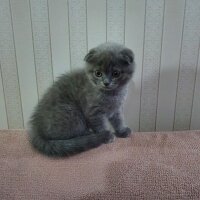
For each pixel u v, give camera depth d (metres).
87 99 0.37
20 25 0.41
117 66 0.34
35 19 0.41
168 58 0.43
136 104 0.47
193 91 0.46
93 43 0.43
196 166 0.33
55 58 0.44
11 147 0.38
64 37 0.42
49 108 0.38
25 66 0.44
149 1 0.40
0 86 0.46
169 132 0.42
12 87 0.46
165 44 0.43
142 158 0.35
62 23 0.41
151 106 0.47
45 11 0.41
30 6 0.40
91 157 0.35
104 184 0.31
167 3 0.40
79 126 0.38
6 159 0.36
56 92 0.39
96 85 0.35
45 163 0.35
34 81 0.45
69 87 0.39
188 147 0.38
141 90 0.46
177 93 0.46
